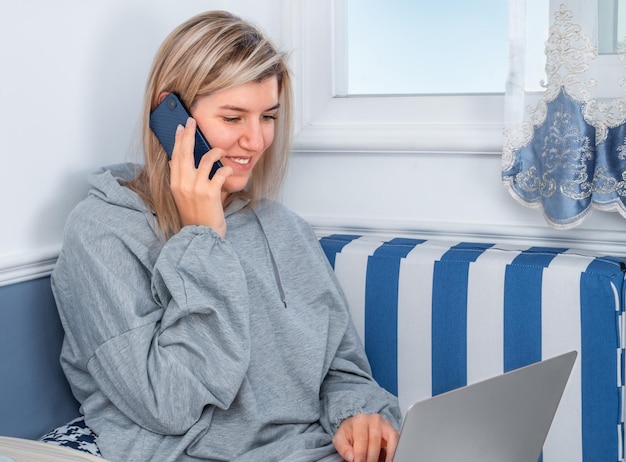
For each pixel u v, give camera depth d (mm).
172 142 1447
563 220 1583
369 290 1698
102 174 1485
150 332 1331
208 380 1323
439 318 1629
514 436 1218
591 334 1496
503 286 1571
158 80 1479
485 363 1596
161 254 1349
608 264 1535
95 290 1365
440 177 1807
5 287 1437
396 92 1959
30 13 1453
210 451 1387
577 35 1536
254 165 1609
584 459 1517
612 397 1486
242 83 1408
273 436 1451
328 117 1928
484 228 1763
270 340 1504
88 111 1591
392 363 1687
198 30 1444
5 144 1423
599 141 1569
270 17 1906
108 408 1429
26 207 1470
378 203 1871
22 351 1472
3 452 1128
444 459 1131
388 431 1418
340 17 1960
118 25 1651
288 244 1625
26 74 1453
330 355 1582
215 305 1353
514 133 1629
